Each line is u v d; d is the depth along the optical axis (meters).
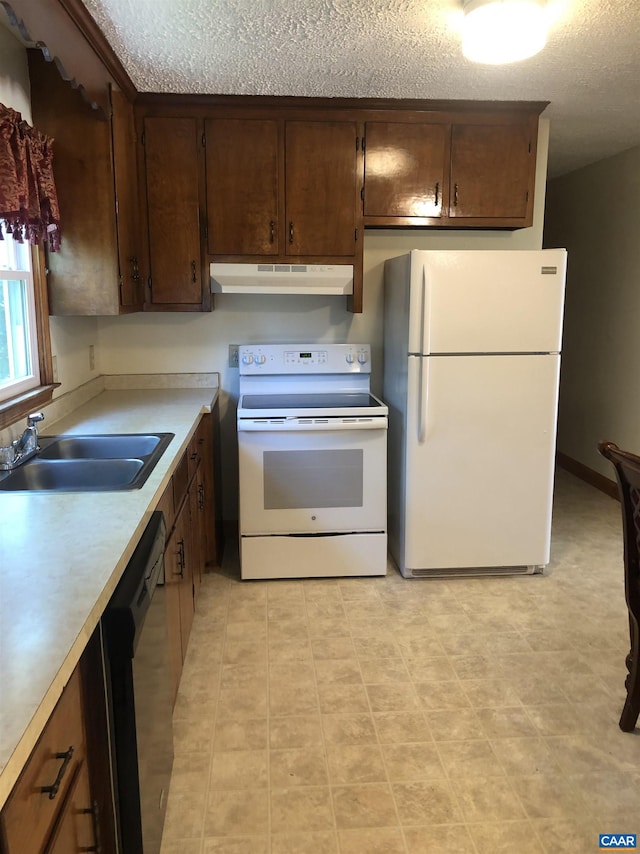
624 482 1.96
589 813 1.81
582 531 3.96
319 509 3.22
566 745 2.09
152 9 2.11
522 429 3.18
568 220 5.21
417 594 3.13
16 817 0.81
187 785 1.91
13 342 2.40
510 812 1.82
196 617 2.89
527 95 3.06
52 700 0.90
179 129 3.14
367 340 3.73
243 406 3.23
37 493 1.77
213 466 3.34
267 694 2.34
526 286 3.05
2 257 2.29
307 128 3.19
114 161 2.69
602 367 4.72
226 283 3.26
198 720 2.20
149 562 1.43
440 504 3.21
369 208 3.28
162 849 1.69
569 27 2.25
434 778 1.94
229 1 2.04
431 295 3.02
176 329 3.64
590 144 4.10
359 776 1.95
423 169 3.27
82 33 2.20
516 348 3.10
